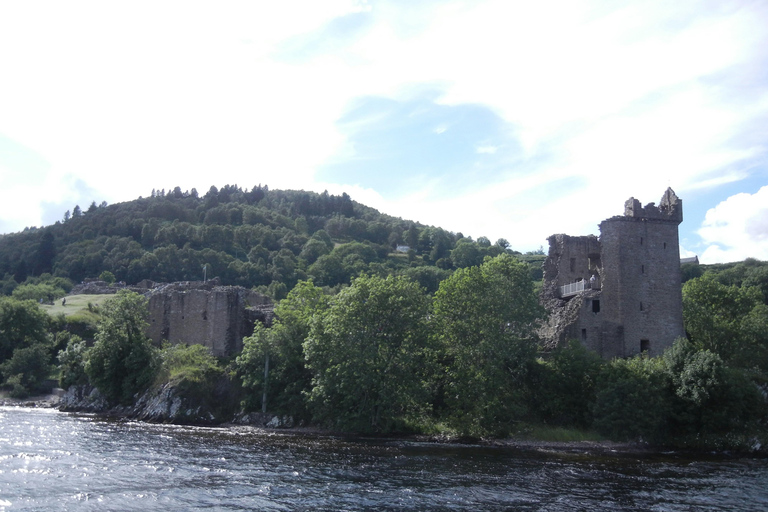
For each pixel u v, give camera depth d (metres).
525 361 62.62
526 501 32.47
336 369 58.94
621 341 72.50
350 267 190.62
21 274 178.50
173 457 42.25
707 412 55.03
